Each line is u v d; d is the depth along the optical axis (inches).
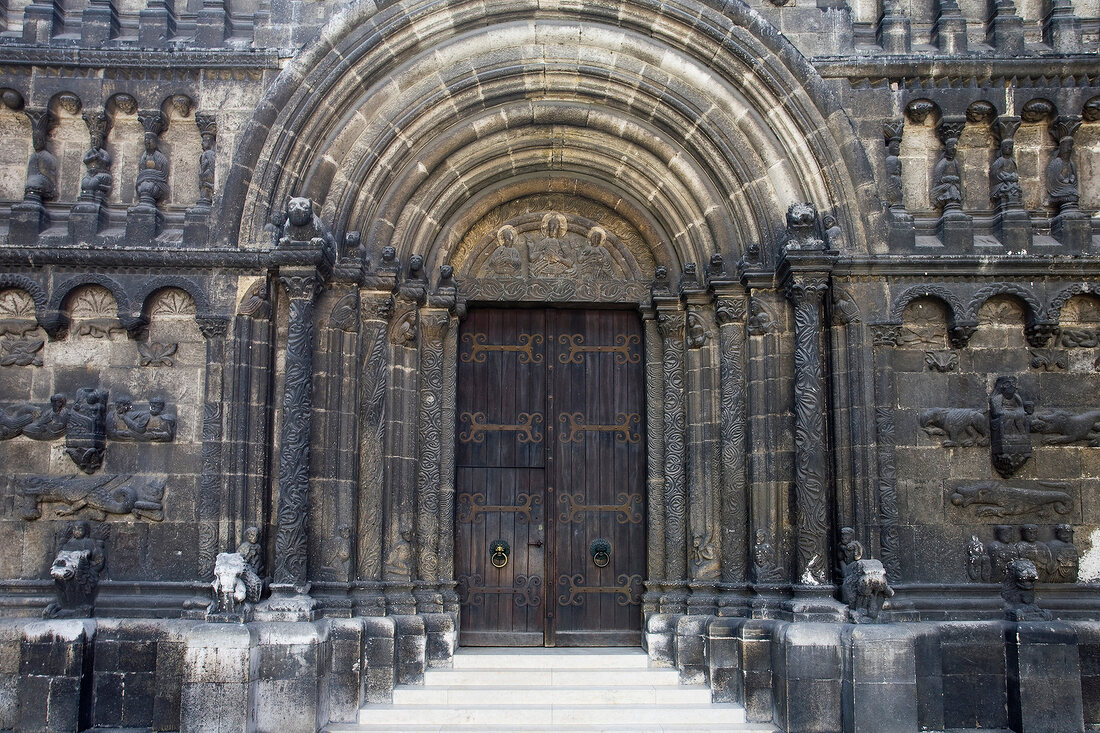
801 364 462.0
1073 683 442.3
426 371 514.0
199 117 493.4
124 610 455.2
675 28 497.0
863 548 457.1
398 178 504.1
